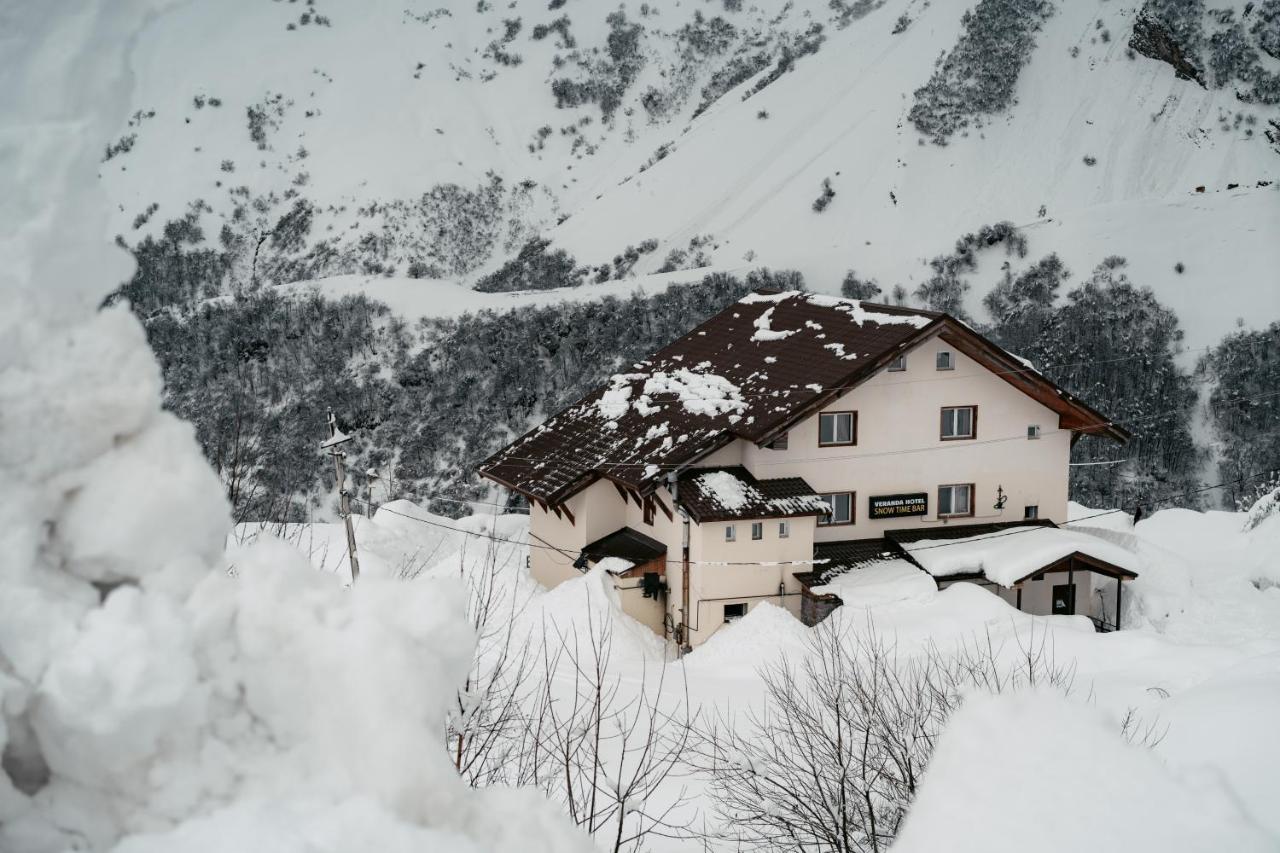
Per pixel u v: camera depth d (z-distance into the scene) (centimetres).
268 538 183
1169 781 193
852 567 2798
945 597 2573
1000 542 2831
